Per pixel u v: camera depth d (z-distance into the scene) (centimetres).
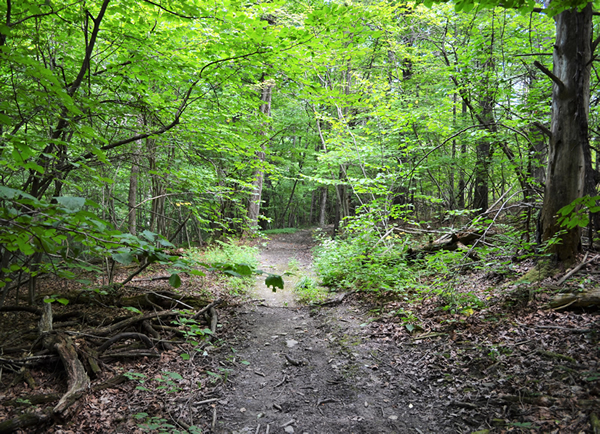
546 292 495
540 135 752
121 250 170
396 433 333
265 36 426
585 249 581
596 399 298
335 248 911
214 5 430
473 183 1234
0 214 144
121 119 476
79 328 555
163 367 464
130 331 555
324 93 552
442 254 617
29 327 546
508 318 468
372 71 1309
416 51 1059
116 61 501
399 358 458
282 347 538
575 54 523
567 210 214
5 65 330
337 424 356
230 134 581
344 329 575
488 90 749
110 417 360
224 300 714
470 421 325
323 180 940
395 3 998
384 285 670
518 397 333
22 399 370
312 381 438
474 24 905
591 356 353
